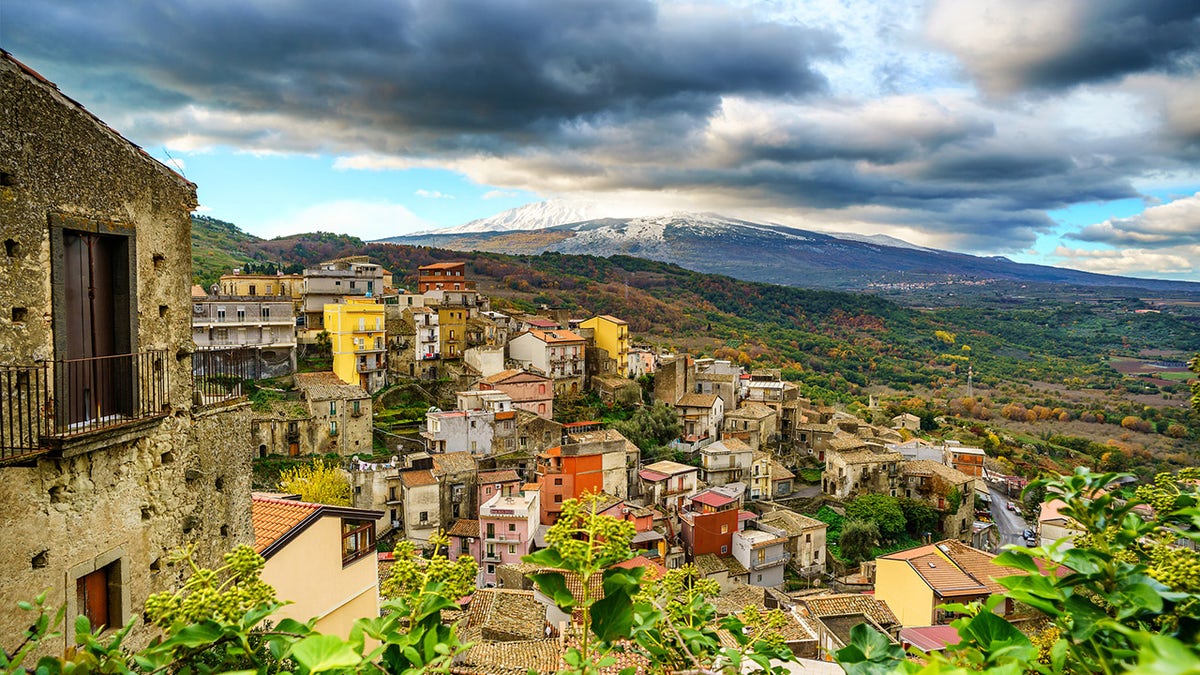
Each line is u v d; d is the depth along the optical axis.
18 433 8.11
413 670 5.18
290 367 69.56
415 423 68.00
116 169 9.65
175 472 10.86
